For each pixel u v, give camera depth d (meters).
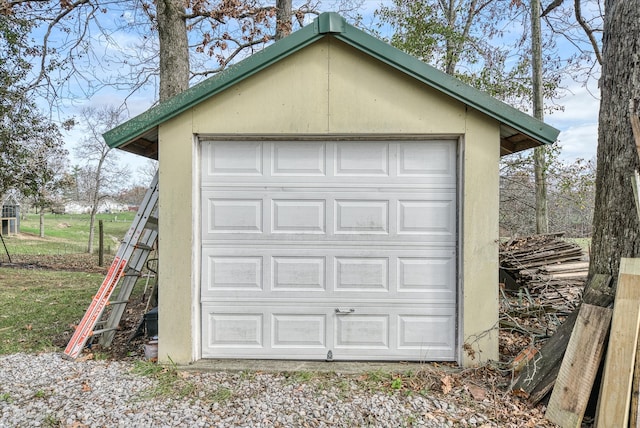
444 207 4.06
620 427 2.71
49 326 5.57
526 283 6.39
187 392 3.42
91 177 17.02
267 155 4.11
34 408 3.13
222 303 4.12
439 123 3.90
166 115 3.88
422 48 11.67
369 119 3.92
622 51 3.31
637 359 2.75
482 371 3.82
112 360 4.22
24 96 9.65
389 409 3.16
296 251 4.11
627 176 3.25
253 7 8.02
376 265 4.09
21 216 23.98
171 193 3.98
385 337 4.10
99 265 12.37
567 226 12.53
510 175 11.78
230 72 3.84
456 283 4.06
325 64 3.92
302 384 3.59
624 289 2.88
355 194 4.09
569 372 3.04
